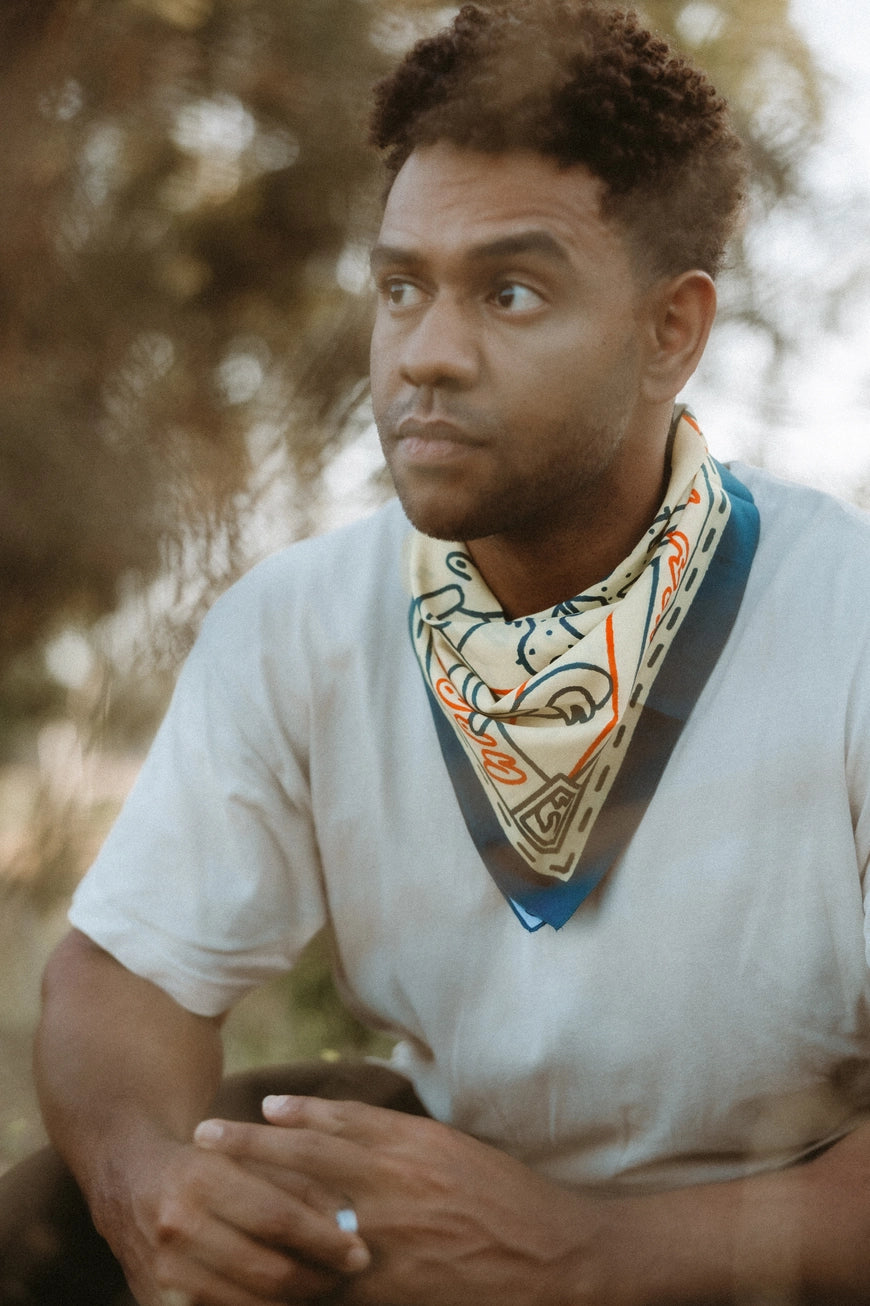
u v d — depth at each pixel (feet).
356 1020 4.23
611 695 3.01
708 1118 3.11
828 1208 2.68
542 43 2.71
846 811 2.95
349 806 3.46
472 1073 3.33
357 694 3.46
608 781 3.06
